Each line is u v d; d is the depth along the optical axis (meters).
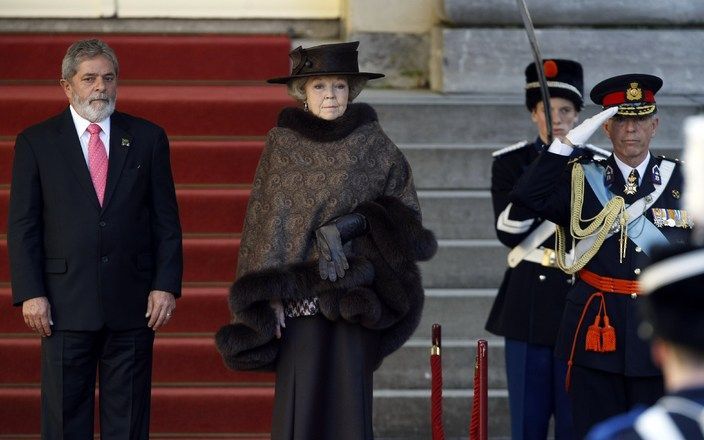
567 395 22.44
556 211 20.34
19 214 21.28
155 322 21.69
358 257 20.72
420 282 21.12
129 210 21.52
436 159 29.53
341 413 20.88
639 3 32.31
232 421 26.20
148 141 21.84
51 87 31.33
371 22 33.62
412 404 26.41
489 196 28.97
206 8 34.94
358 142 21.19
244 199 28.53
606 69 32.25
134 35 33.88
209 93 30.86
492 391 26.89
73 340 21.30
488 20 32.28
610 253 19.98
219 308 27.09
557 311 22.27
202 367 26.59
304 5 35.19
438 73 32.69
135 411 21.84
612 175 20.17
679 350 9.47
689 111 30.77
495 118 30.48
